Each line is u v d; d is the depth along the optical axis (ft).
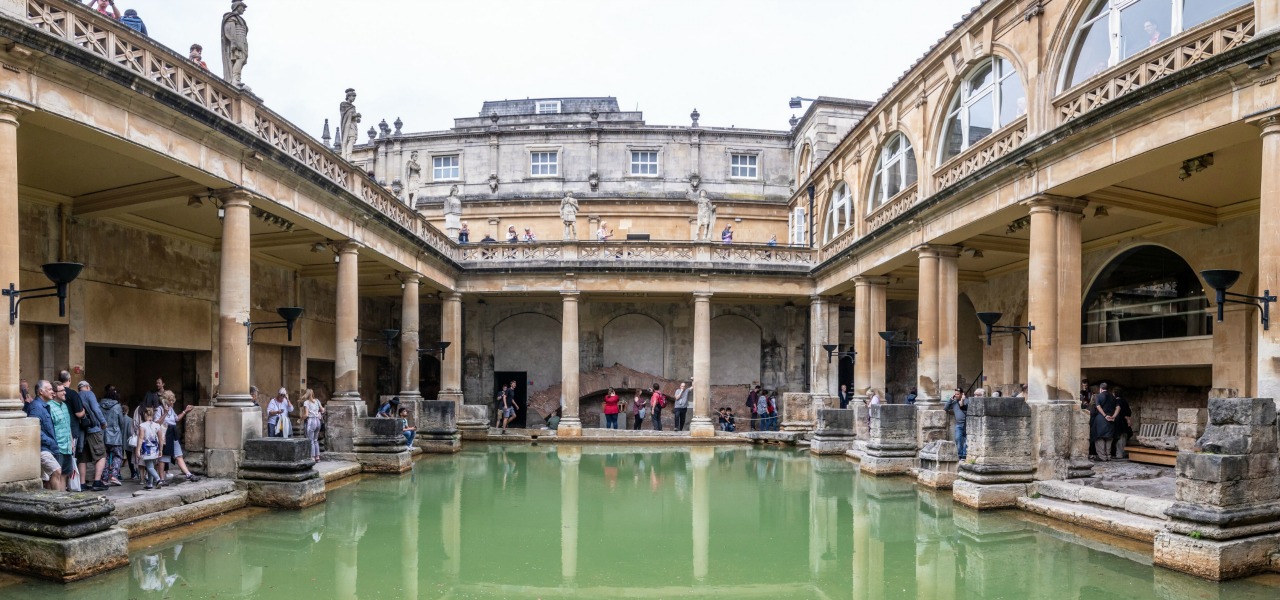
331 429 57.06
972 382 89.40
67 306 47.67
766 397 98.73
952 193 53.93
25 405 33.68
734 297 95.91
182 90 38.70
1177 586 27.04
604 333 106.11
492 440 84.53
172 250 58.18
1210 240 53.21
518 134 116.78
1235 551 27.78
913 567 30.60
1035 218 45.70
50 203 46.60
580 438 84.33
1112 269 65.00
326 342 82.48
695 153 116.67
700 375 88.69
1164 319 59.26
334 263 73.46
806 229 102.47
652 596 26.76
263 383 71.26
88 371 59.06
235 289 42.86
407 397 72.43
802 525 38.83
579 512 42.06
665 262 89.86
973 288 83.05
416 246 72.28
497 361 105.60
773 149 118.21
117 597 25.02
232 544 32.78
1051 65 46.24
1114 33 42.70
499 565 30.73
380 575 28.71
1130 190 47.60
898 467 57.21
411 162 80.02
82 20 33.12
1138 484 41.65
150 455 37.76
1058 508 39.27
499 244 90.48
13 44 29.17
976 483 42.80
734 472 59.16
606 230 112.27
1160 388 63.82
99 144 35.27
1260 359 30.58
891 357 104.63
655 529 37.91
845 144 83.61
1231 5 36.06
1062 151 43.16
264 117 45.85
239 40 43.57
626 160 116.67
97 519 28.17
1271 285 30.48
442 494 47.16
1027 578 28.66
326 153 53.83
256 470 41.09
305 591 26.30
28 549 26.91
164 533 34.30
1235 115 33.04
